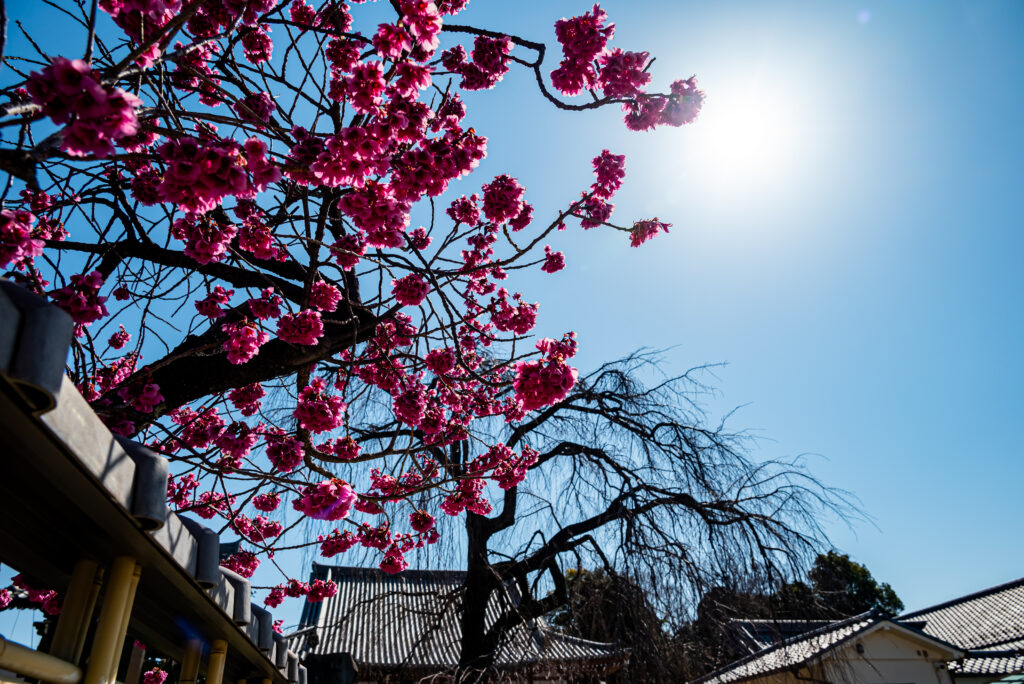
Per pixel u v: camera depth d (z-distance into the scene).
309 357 3.73
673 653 7.30
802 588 7.98
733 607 7.68
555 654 7.81
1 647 1.46
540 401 3.01
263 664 3.74
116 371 4.55
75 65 1.46
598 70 3.48
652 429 8.93
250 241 3.07
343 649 13.05
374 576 7.00
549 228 3.36
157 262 3.93
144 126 1.73
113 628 1.91
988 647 19.62
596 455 8.84
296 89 2.97
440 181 2.38
